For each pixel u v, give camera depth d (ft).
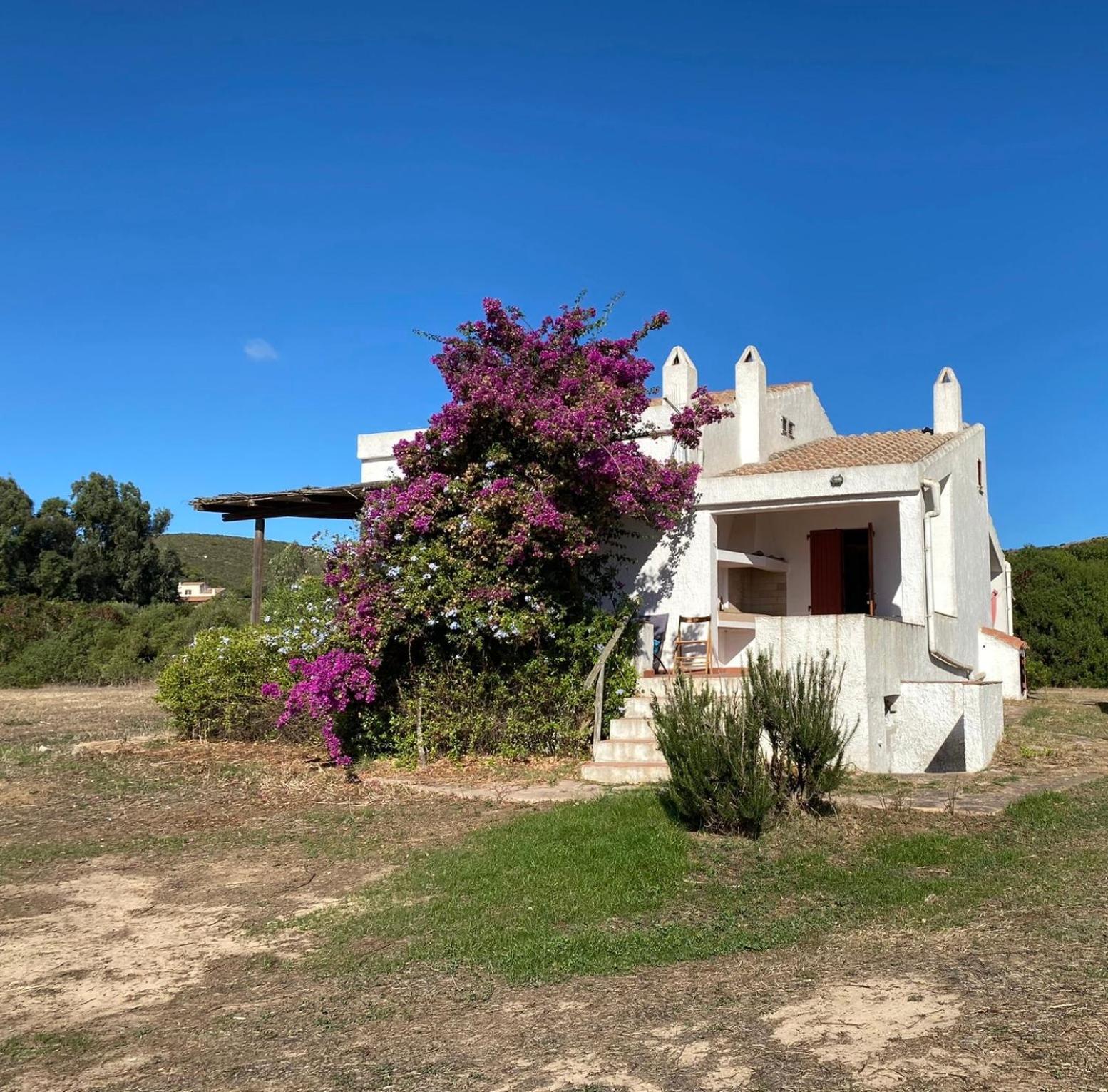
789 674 31.32
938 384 63.31
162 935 22.41
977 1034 14.37
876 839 28.19
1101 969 16.75
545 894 23.89
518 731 42.68
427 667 43.86
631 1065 14.39
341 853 29.01
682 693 30.30
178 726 55.21
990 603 77.46
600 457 43.88
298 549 88.84
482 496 42.60
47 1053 16.31
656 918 22.34
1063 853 26.20
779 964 18.70
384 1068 15.06
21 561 185.78
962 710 40.81
